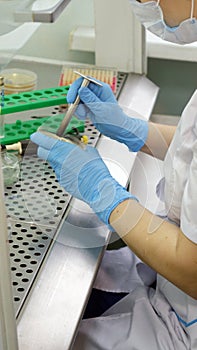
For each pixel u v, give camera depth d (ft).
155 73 6.95
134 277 5.06
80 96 4.45
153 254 4.00
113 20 6.23
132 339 4.33
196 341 4.28
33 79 5.44
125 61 6.49
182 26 3.98
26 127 4.76
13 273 3.86
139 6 4.01
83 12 6.73
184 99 7.06
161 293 4.71
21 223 4.26
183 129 4.34
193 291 4.03
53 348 3.42
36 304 3.67
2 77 4.94
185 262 3.88
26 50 6.12
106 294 5.03
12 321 3.02
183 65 6.84
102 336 4.38
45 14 3.75
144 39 6.33
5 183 4.49
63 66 6.19
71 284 3.83
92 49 6.68
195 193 3.78
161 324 4.45
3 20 3.66
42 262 3.97
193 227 3.81
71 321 3.58
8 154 4.55
